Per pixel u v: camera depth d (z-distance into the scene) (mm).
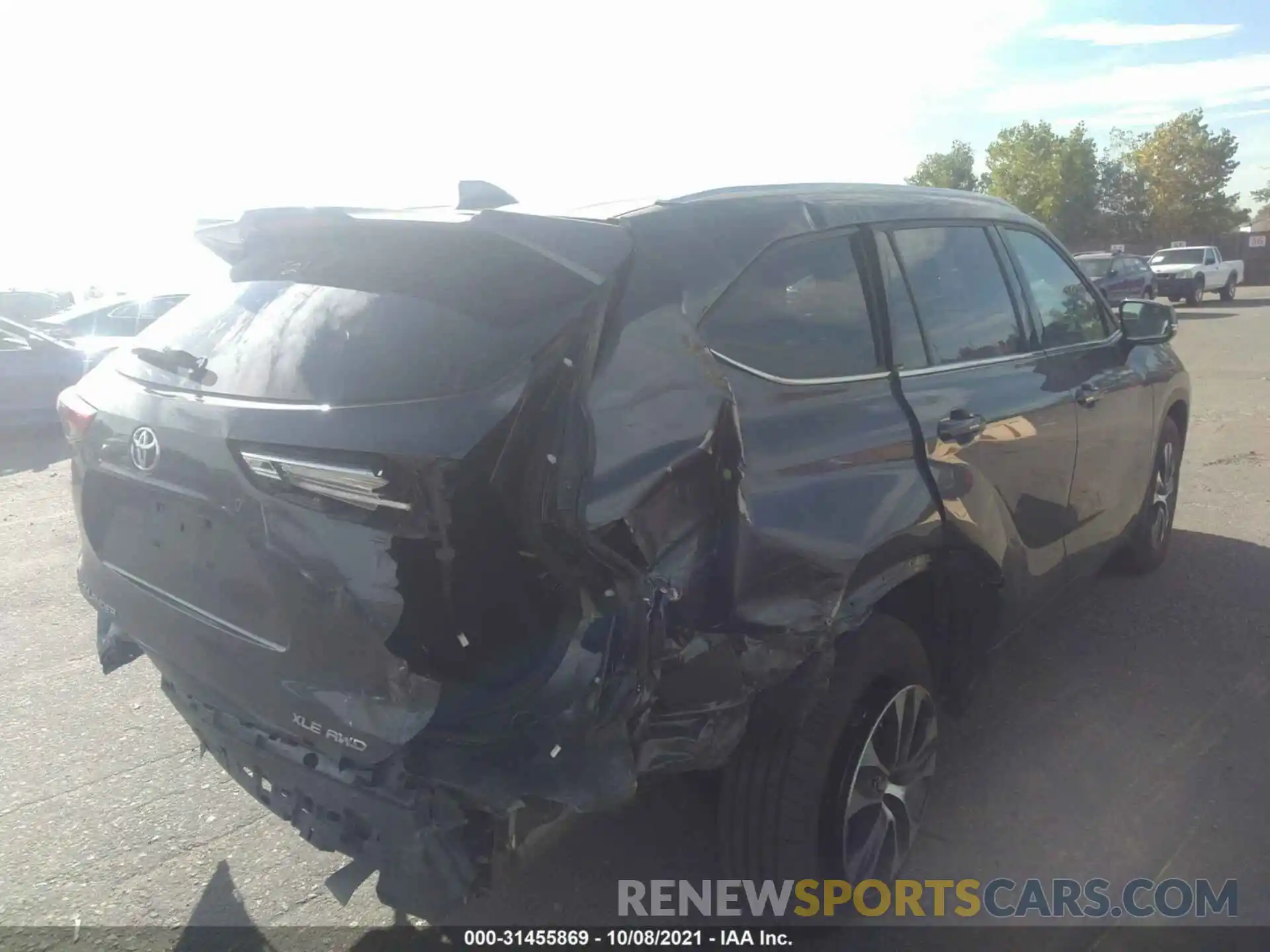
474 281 2361
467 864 2242
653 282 2414
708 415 2357
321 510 2178
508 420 2086
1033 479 3699
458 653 2137
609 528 2152
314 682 2291
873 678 2873
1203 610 5125
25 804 3664
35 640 5266
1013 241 4109
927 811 3500
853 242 3131
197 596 2504
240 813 3613
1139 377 4809
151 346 2879
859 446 2820
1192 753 3811
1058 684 4395
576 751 2133
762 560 2473
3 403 11062
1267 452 8680
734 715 2420
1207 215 60562
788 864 2695
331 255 2645
